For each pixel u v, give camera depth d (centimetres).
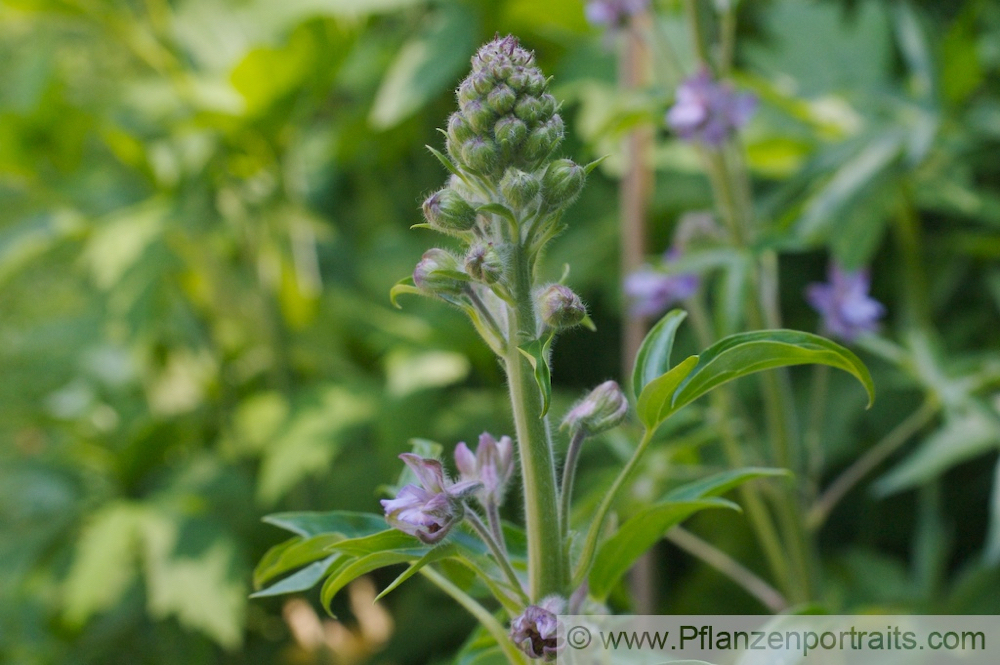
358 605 196
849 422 179
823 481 186
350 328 203
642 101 136
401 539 104
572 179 104
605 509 105
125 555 185
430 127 214
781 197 154
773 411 135
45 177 206
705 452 178
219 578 174
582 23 182
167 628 190
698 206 190
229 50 206
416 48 181
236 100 188
